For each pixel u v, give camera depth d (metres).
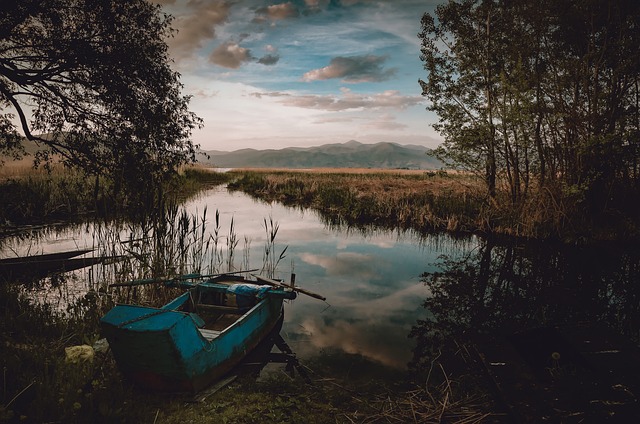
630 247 14.51
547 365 5.81
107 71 10.87
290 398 5.25
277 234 17.09
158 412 4.74
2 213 16.48
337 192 26.22
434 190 26.52
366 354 6.87
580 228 15.48
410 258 13.73
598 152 14.82
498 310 9.12
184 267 10.31
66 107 11.74
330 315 8.74
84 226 16.33
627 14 14.36
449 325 8.21
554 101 15.55
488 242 15.87
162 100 12.02
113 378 5.24
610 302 9.74
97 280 9.55
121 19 11.14
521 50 16.16
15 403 4.33
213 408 4.91
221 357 5.75
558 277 11.66
